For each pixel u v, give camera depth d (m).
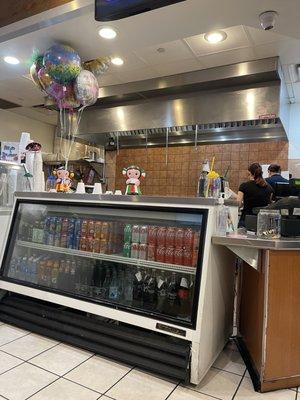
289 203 1.87
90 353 1.90
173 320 1.73
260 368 1.64
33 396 1.48
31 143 2.90
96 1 2.03
